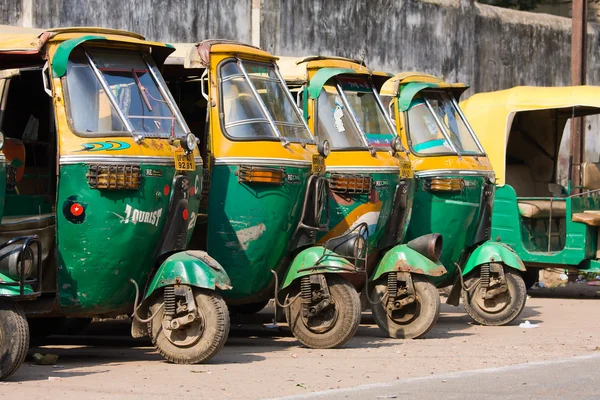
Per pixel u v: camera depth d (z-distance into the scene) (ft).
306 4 72.84
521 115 70.85
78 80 37.27
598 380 34.88
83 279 37.06
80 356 40.60
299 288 43.09
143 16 63.93
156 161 36.96
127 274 37.50
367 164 46.68
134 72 38.68
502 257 51.47
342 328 42.45
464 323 53.57
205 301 37.45
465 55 85.61
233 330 50.39
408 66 80.74
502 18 88.99
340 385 33.73
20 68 40.73
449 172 50.83
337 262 42.11
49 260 37.47
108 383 33.50
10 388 32.42
